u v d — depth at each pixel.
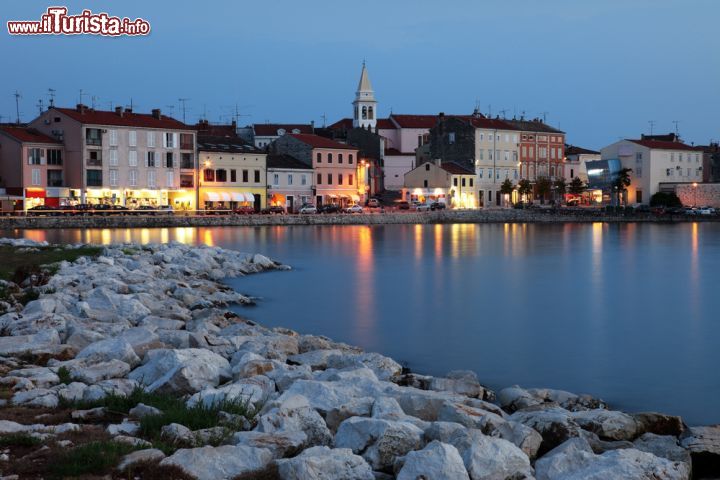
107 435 13.98
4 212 109.75
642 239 103.94
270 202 139.75
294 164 143.50
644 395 24.77
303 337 27.17
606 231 123.69
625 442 16.12
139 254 57.97
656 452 15.89
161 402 16.41
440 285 53.66
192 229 112.94
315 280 55.50
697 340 34.19
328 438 14.82
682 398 24.42
